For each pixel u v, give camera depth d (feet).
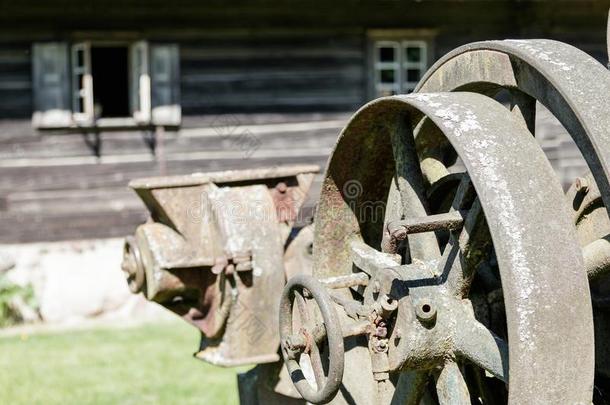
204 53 47.39
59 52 45.50
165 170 46.96
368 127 14.37
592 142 11.07
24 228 45.24
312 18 48.65
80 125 45.68
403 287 12.99
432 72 14.17
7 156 45.19
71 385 31.12
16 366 34.30
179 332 40.11
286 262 18.20
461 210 12.84
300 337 14.08
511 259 11.03
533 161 11.62
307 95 48.78
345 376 15.84
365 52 49.47
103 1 45.65
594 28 52.34
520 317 10.93
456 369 13.01
